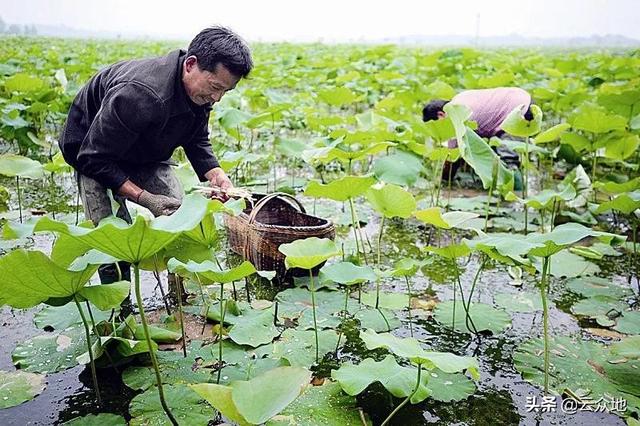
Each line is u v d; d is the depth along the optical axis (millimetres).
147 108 2357
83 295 1825
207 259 2268
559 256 3410
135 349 2113
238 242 3107
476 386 2143
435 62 11680
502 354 2389
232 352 2281
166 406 1797
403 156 3688
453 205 4180
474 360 1810
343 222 3945
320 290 2930
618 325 2605
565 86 7930
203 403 1935
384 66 13281
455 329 2578
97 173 2447
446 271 3287
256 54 18438
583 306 2814
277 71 11797
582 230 1981
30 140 5086
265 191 4562
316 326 2514
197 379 2072
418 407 2014
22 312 2635
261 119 4613
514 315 2746
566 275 3186
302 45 30422
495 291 3023
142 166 2717
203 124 2877
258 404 1475
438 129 3861
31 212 3920
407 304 2801
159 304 2711
